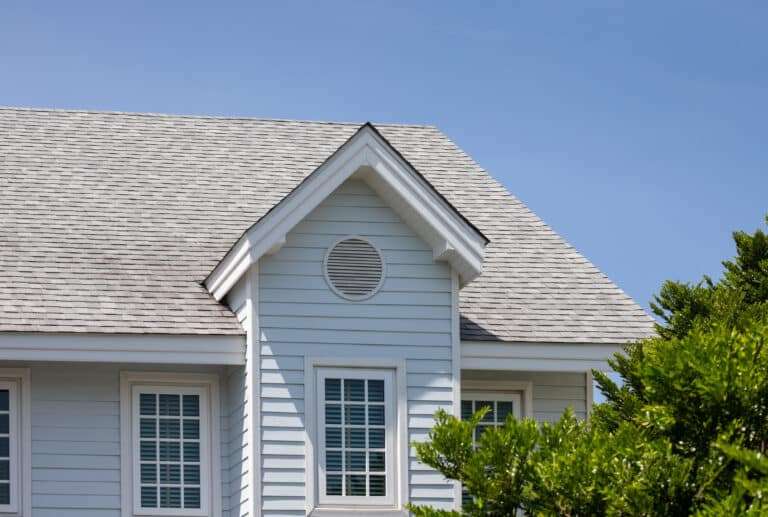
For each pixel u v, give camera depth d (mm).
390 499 22656
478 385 24781
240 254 22875
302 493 22375
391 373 23109
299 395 22703
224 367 23750
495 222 27672
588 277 26344
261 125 29484
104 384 23344
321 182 22828
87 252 24641
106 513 22953
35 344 22391
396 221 23562
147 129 28719
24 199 25844
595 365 24484
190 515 23203
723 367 17453
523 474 18219
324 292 23109
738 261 26031
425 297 23438
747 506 16812
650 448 17672
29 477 22812
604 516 17625
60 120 28594
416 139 30109
